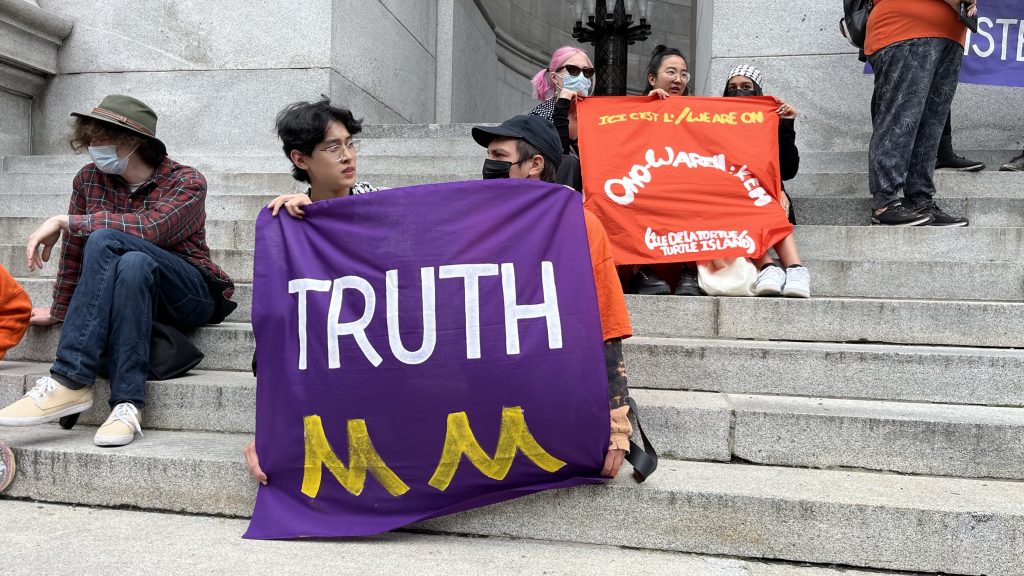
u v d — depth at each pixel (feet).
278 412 7.34
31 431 9.08
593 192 11.62
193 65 20.76
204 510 7.79
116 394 8.73
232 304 10.89
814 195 15.37
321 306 7.30
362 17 22.35
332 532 7.01
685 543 7.00
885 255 12.48
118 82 21.01
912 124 12.57
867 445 7.94
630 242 11.34
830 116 18.52
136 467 7.90
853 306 10.14
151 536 7.12
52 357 10.76
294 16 20.35
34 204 16.12
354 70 21.83
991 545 6.53
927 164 13.05
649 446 7.54
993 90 17.71
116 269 8.81
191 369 10.18
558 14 45.11
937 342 9.97
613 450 7.06
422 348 7.00
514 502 7.22
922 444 7.82
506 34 39.27
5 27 19.29
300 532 7.03
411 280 7.11
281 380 7.36
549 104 13.35
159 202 9.70
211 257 12.70
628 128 12.09
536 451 6.95
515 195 7.31
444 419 6.96
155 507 7.89
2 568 6.26
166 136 20.89
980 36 15.61
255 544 6.93
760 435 8.17
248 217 15.17
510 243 7.17
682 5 48.44
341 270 7.34
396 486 7.06
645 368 9.57
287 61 20.38
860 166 16.62
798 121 18.69
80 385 8.52
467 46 32.19
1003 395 8.79
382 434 7.04
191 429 9.23
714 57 19.20
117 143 9.54
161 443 8.51
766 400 8.88
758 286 10.79
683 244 11.25
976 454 7.73
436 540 7.13
